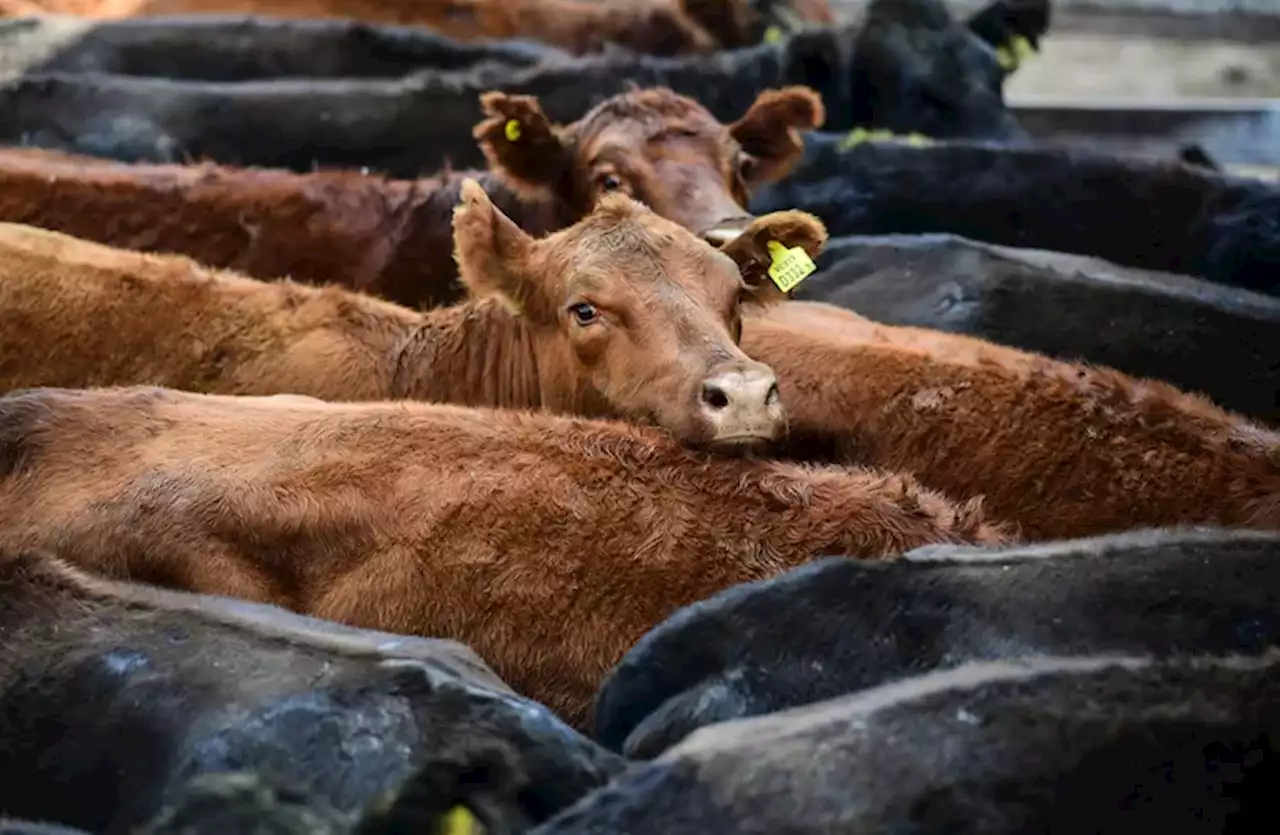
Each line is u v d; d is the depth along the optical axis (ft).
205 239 34.91
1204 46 97.45
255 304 28.68
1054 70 93.09
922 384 28.04
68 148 47.96
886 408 27.96
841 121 57.31
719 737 13.61
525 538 19.11
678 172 34.40
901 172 46.91
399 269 35.76
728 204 33.81
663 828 12.71
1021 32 62.95
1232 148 74.79
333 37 59.06
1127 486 25.85
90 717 15.57
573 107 51.85
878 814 12.71
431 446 19.88
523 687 18.88
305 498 19.27
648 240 24.86
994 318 35.91
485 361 27.68
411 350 28.35
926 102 57.11
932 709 13.62
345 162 49.83
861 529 19.26
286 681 15.08
